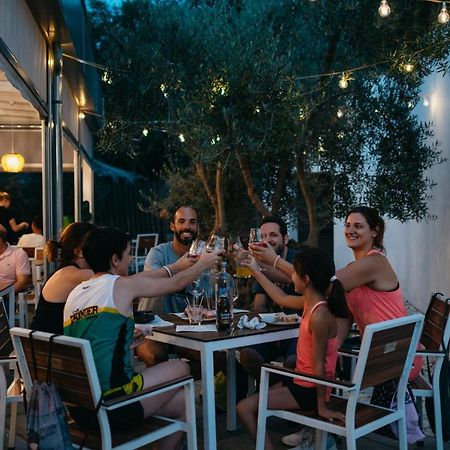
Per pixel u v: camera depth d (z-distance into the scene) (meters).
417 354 3.72
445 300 3.87
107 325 3.04
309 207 7.95
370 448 4.09
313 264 3.33
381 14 5.54
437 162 8.69
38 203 18.12
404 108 8.12
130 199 16.95
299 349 3.46
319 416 3.24
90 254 3.26
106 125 7.72
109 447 2.85
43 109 7.18
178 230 4.88
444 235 8.56
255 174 9.48
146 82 7.29
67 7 6.94
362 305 3.80
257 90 6.66
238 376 4.59
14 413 3.97
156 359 4.22
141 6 7.64
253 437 3.54
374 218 3.94
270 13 7.54
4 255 6.41
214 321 4.11
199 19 7.40
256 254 4.11
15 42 5.36
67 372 2.89
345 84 6.74
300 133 7.08
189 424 3.18
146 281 3.23
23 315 6.63
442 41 6.38
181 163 12.75
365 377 3.05
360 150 8.18
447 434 3.92
